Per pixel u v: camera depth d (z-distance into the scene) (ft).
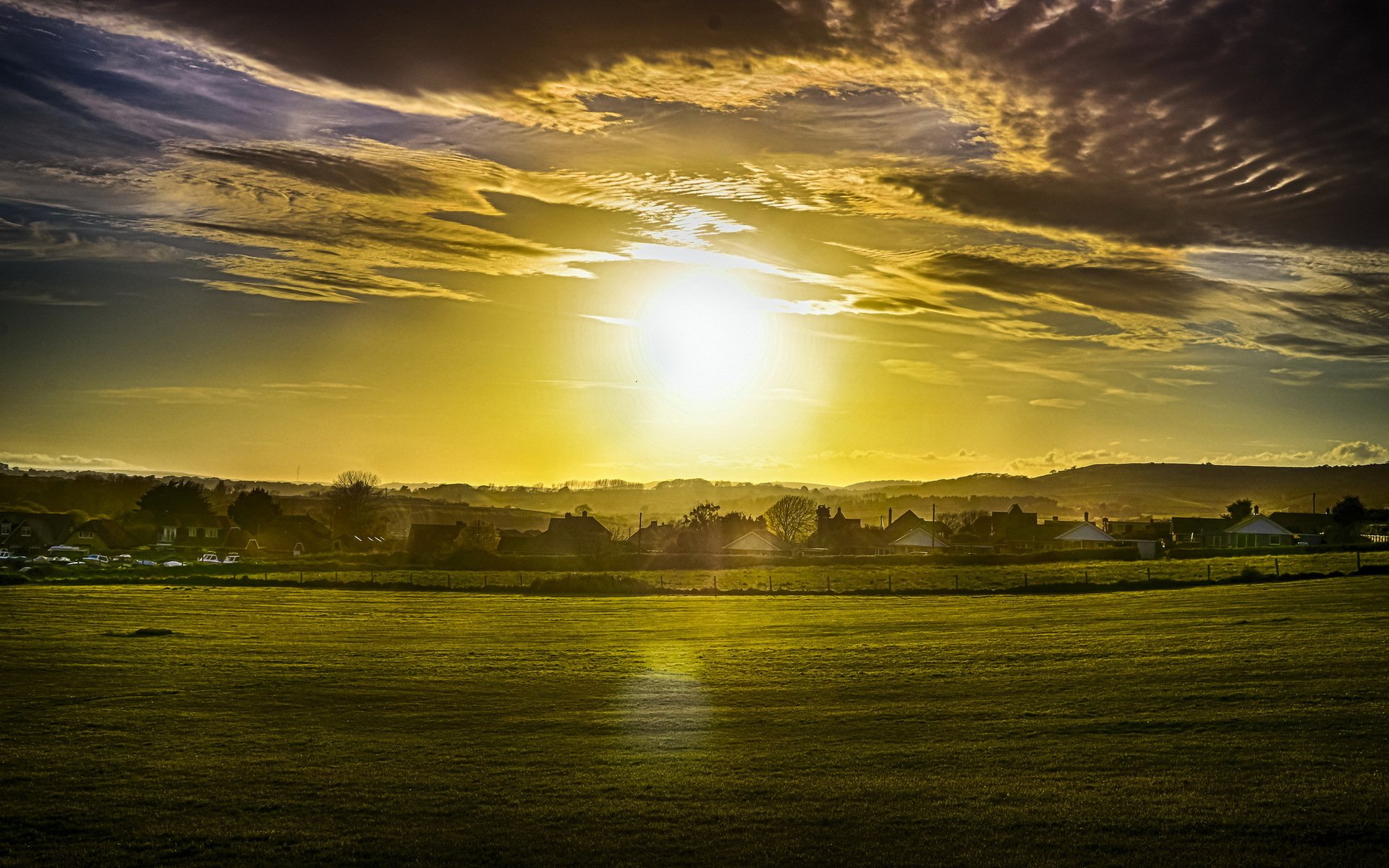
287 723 104.06
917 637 162.71
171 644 165.58
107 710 110.32
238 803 75.20
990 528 530.27
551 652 155.33
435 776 82.17
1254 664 113.50
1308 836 61.36
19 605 227.61
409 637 178.50
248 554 463.01
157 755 90.02
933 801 71.61
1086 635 152.05
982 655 137.49
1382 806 65.36
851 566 336.29
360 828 69.05
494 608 234.99
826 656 143.84
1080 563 325.62
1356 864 57.06
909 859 60.90
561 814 71.31
